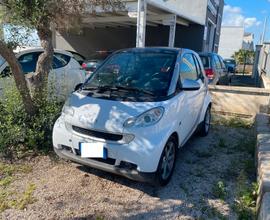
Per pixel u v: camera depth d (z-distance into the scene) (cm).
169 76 391
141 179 319
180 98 383
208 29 2148
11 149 433
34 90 482
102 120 330
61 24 646
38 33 496
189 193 347
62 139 360
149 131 320
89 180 368
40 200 321
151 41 1884
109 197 333
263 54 1542
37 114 460
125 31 1950
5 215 295
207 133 575
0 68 551
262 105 695
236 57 3662
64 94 531
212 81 874
